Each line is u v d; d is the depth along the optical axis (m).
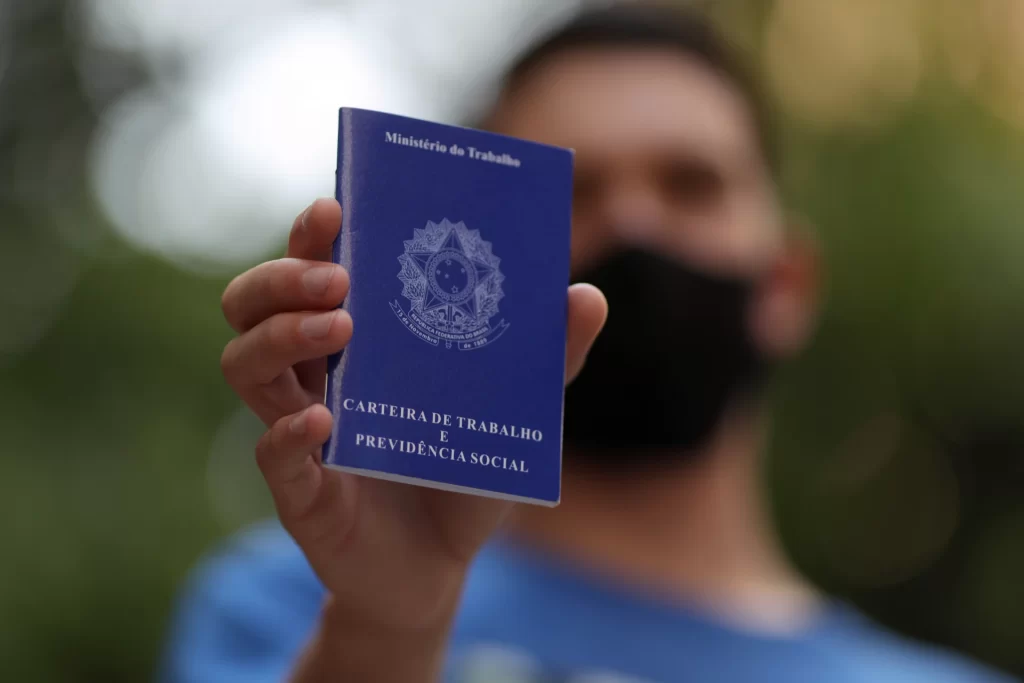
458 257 1.55
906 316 5.16
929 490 5.35
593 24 3.32
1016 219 5.21
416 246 1.54
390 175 1.55
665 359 2.94
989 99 5.89
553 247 1.60
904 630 5.32
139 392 5.14
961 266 5.11
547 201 1.61
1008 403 5.08
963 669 3.13
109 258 5.36
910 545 5.32
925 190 5.31
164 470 4.93
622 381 2.94
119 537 4.70
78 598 4.50
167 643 4.50
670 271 2.97
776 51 5.93
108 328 5.16
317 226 1.49
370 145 1.55
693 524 3.05
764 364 3.30
